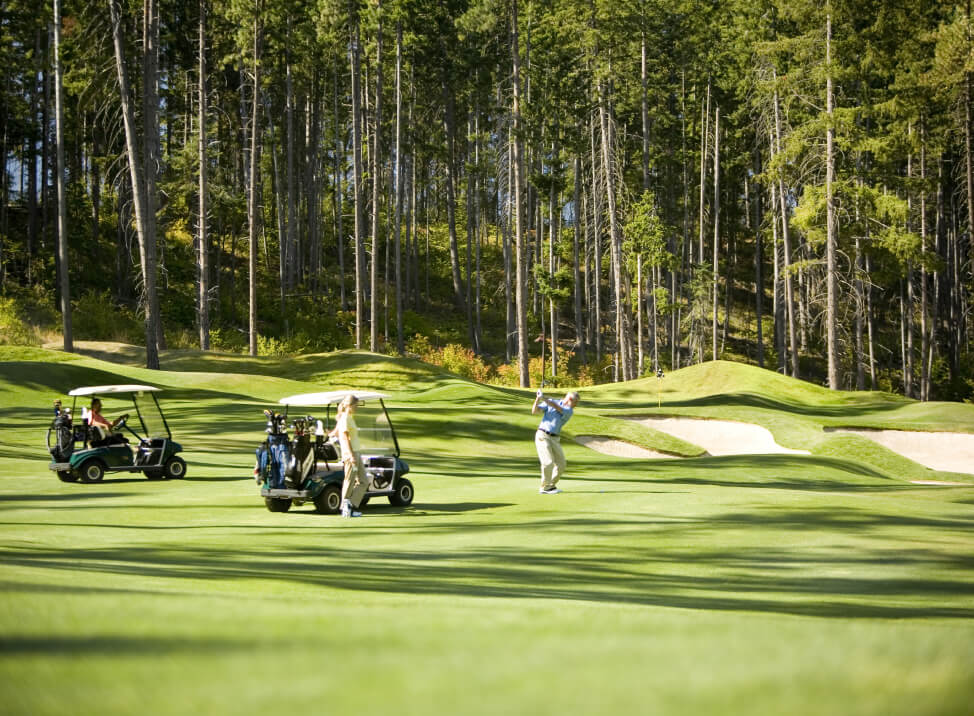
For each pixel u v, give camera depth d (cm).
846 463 3794
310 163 11150
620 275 8569
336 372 6309
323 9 8331
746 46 9031
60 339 7062
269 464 1817
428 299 11312
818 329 10325
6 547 1091
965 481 4025
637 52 9156
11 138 9450
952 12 7525
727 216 11925
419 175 12406
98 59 6481
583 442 4422
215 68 9681
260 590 768
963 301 10231
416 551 1261
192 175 8069
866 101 6875
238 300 9544
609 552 1269
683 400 6159
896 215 6494
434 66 10588
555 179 9438
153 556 1103
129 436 3484
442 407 4819
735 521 1620
